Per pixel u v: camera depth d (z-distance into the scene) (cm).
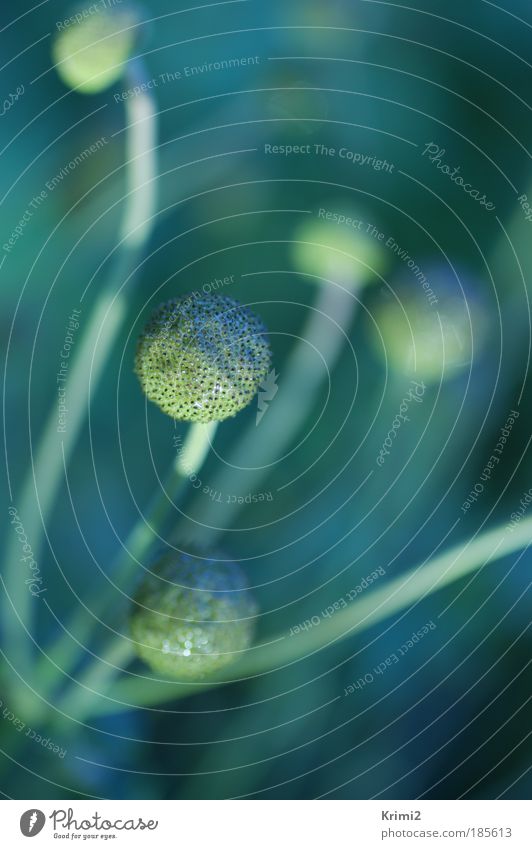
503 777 15
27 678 14
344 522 16
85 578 16
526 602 15
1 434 16
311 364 16
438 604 16
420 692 15
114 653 13
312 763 15
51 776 14
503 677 15
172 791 15
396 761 15
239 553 16
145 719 15
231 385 12
